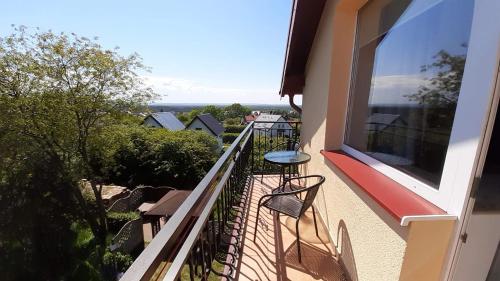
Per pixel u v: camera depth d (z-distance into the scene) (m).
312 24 3.00
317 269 1.90
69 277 6.78
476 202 0.97
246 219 2.66
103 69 8.86
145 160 16.02
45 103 8.28
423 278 1.09
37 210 8.11
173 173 15.95
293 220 2.64
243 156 3.10
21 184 8.12
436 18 1.24
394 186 1.38
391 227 1.19
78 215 9.02
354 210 1.66
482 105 0.88
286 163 2.66
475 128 0.91
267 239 2.29
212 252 1.61
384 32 1.78
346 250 1.81
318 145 2.76
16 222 7.68
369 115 1.96
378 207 1.33
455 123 1.01
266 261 1.99
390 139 1.62
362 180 1.48
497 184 0.96
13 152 8.30
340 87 2.32
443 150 1.13
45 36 8.21
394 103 1.61
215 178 1.34
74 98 8.62
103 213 9.30
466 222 0.98
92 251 7.62
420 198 1.21
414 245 1.05
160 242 0.71
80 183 9.80
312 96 3.32
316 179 2.81
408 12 1.50
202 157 16.97
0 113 7.81
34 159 8.50
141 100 10.29
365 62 2.06
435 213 1.04
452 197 1.02
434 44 1.25
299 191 1.93
